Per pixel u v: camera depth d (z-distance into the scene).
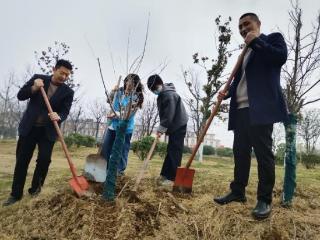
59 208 4.08
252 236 3.51
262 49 3.49
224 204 3.98
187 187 4.49
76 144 18.41
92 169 4.60
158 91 4.99
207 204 4.02
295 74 7.61
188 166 4.46
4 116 41.69
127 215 3.77
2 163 10.00
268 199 3.62
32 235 3.83
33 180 4.72
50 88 4.72
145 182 5.00
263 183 3.62
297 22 7.81
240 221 3.66
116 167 4.06
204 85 13.00
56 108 4.74
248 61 3.69
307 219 3.76
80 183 4.33
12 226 4.08
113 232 3.59
